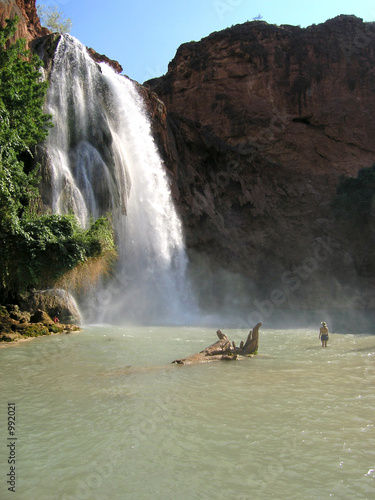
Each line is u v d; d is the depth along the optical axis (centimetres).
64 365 1053
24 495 414
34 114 1842
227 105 4925
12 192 1541
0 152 1506
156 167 3416
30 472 463
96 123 2788
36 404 708
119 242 2783
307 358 1238
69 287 2017
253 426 604
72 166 2542
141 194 3198
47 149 2333
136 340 1603
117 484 436
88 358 1160
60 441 547
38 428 594
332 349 1458
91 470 468
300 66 5022
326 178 4675
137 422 619
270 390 809
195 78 5097
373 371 1013
